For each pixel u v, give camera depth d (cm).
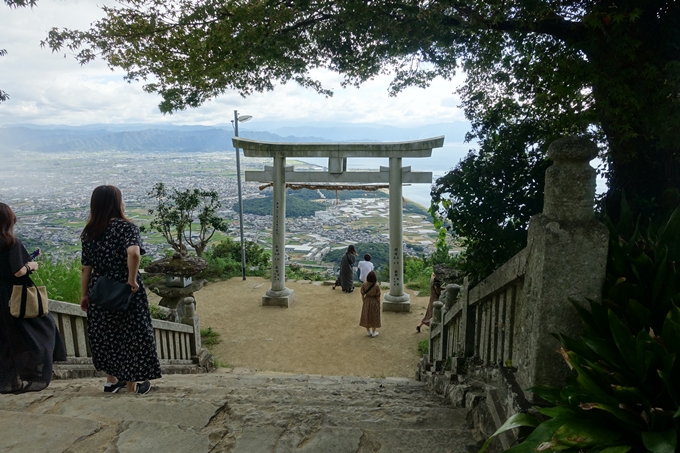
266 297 1020
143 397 305
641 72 277
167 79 462
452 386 354
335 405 324
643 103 266
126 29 407
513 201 357
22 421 245
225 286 1171
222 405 278
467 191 362
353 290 1141
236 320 939
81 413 269
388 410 287
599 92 288
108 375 326
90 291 304
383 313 979
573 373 194
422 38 343
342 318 952
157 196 1199
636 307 180
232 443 232
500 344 284
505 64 383
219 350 795
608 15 264
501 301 283
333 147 968
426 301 1056
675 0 271
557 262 189
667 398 162
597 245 188
